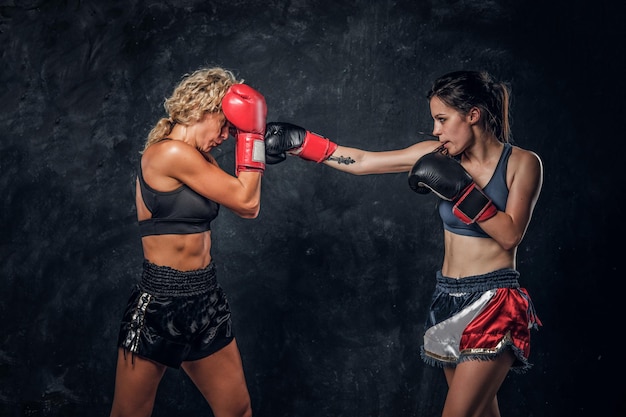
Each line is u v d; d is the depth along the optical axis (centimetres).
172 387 353
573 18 355
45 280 347
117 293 350
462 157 267
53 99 345
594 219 357
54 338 348
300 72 352
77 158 347
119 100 348
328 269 356
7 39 343
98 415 352
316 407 358
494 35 355
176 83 349
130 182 350
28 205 346
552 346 359
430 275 359
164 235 255
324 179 354
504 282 257
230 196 255
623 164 357
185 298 256
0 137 344
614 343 359
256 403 357
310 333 357
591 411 359
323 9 351
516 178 257
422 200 357
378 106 355
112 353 351
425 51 355
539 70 356
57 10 344
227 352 271
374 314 358
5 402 346
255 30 350
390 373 359
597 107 357
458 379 252
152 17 346
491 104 258
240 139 261
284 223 355
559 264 358
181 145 251
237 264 354
